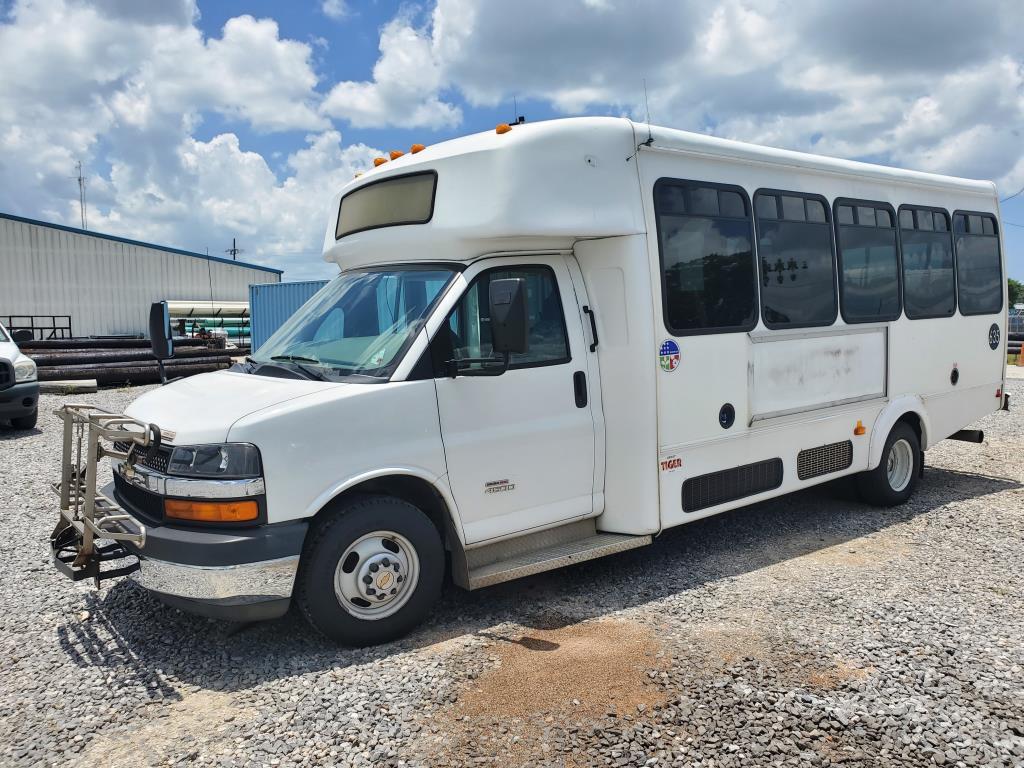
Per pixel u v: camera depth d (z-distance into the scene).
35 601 5.10
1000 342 8.66
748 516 7.12
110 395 16.89
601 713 3.58
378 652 4.29
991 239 8.55
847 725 3.50
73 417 4.61
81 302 37.03
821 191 6.59
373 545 4.31
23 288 35.62
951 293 7.95
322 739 3.41
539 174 4.77
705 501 5.67
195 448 4.04
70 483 4.70
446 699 3.72
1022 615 4.74
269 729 3.51
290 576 4.03
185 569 3.94
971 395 8.24
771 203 6.14
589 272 5.32
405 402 4.40
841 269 6.70
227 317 38.31
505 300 4.29
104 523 4.26
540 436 4.95
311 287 23.61
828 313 6.58
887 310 7.16
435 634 4.54
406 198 5.09
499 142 4.70
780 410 6.17
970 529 6.63
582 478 5.21
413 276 4.93
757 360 5.98
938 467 9.20
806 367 6.39
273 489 4.00
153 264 39.16
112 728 3.57
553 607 4.95
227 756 3.31
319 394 4.24
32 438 11.61
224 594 3.92
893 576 5.46
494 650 4.27
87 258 37.19
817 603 4.95
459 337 4.68
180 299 40.03
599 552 5.10
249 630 4.60
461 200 4.79
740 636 4.43
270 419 4.04
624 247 5.18
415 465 4.42
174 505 4.07
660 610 4.86
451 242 4.85
